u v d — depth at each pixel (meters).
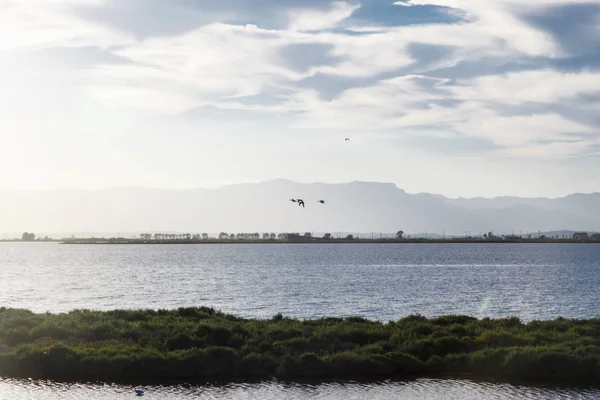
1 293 118.19
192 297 108.50
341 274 179.50
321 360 44.25
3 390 39.81
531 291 121.25
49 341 48.06
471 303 98.44
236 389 40.53
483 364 44.41
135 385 41.34
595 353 44.34
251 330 51.97
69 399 38.16
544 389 40.50
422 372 44.75
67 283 147.00
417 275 175.12
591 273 187.62
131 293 118.25
